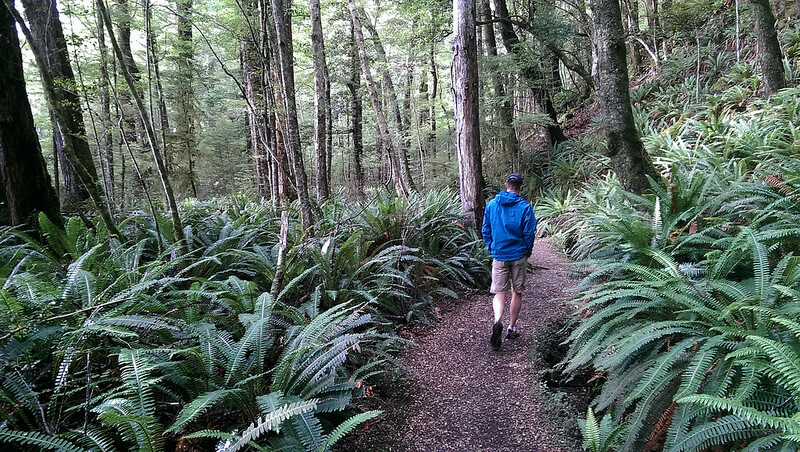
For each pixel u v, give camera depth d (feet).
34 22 22.71
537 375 11.29
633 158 16.60
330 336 9.59
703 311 8.25
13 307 8.15
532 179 41.81
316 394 8.59
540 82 41.63
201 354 7.68
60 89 19.11
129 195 39.14
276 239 20.01
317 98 24.48
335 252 15.78
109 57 20.76
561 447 8.57
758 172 16.02
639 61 51.90
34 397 7.28
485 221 14.02
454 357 12.66
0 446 6.44
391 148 33.35
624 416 8.94
